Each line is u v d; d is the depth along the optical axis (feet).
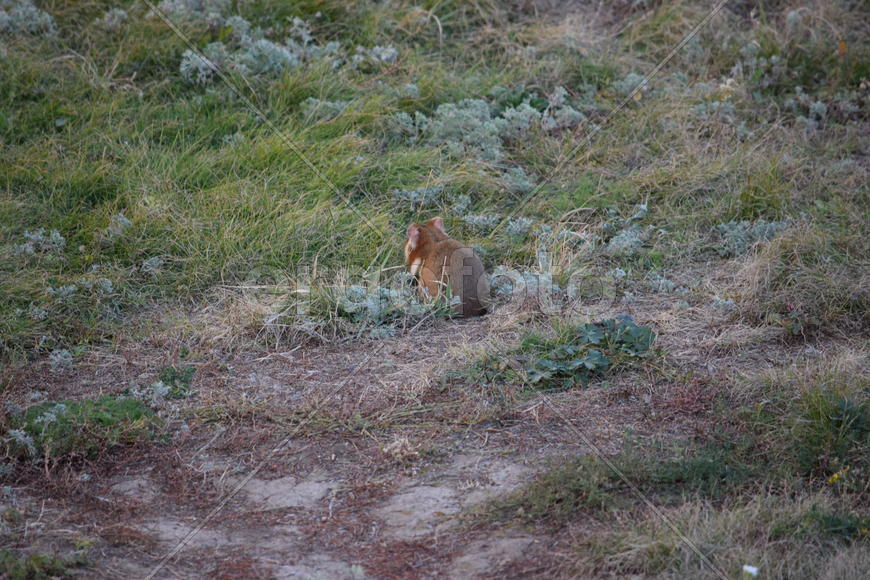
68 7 58.65
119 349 36.70
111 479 28.37
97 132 49.70
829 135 54.65
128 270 41.50
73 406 31.37
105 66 55.16
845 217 45.60
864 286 39.11
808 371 32.48
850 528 24.48
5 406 30.96
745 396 31.86
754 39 61.98
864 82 57.52
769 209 47.03
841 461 27.78
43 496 27.30
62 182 46.03
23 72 52.75
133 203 45.19
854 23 65.05
